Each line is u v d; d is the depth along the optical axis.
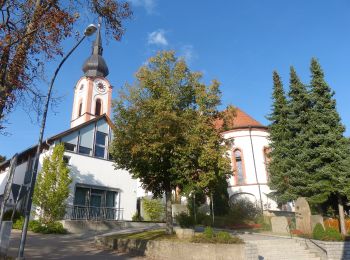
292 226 22.05
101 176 30.45
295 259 15.87
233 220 27.50
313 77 26.91
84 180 29.16
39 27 11.09
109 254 15.99
